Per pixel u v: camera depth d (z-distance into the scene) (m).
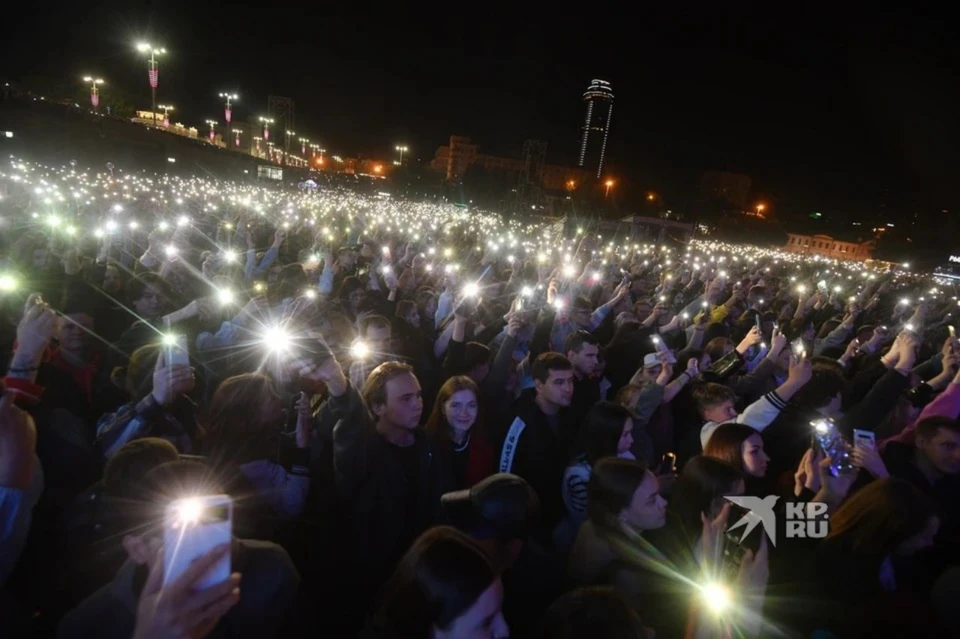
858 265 35.91
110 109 52.81
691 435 4.15
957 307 13.21
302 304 4.74
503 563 2.40
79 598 2.05
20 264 5.50
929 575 2.55
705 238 50.53
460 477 3.48
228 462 2.65
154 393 2.88
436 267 9.21
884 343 7.57
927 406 3.90
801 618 2.43
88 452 2.86
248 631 1.79
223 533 1.32
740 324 7.92
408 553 1.80
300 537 2.85
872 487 2.52
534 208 42.22
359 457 2.66
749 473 3.05
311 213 20.12
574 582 2.47
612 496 2.40
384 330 4.50
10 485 1.98
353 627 2.69
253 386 2.75
